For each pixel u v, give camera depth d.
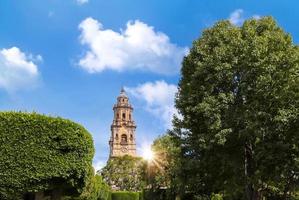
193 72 44.66
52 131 34.81
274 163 40.97
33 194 40.66
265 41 41.38
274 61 40.62
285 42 42.66
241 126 40.56
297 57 41.09
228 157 41.84
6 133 33.91
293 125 40.09
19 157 33.88
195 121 43.34
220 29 44.41
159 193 81.38
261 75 40.16
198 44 44.72
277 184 45.88
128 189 138.25
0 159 33.62
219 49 41.78
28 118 34.50
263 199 52.06
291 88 40.25
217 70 41.28
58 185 35.34
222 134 39.72
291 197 51.78
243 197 47.66
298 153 40.69
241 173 43.03
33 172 33.97
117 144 194.62
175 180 48.50
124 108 199.88
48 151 34.50
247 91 40.88
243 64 40.72
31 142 34.25
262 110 40.25
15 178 33.66
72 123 35.62
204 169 44.09
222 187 45.81
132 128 197.75
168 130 45.28
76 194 39.22
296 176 43.25
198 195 61.25
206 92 41.94
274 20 44.97
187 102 43.41
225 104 41.00
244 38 43.41
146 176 85.31
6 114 34.22
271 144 40.09
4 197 33.72
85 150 35.81
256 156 40.50
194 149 43.22
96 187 63.53
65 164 34.75
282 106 40.50
